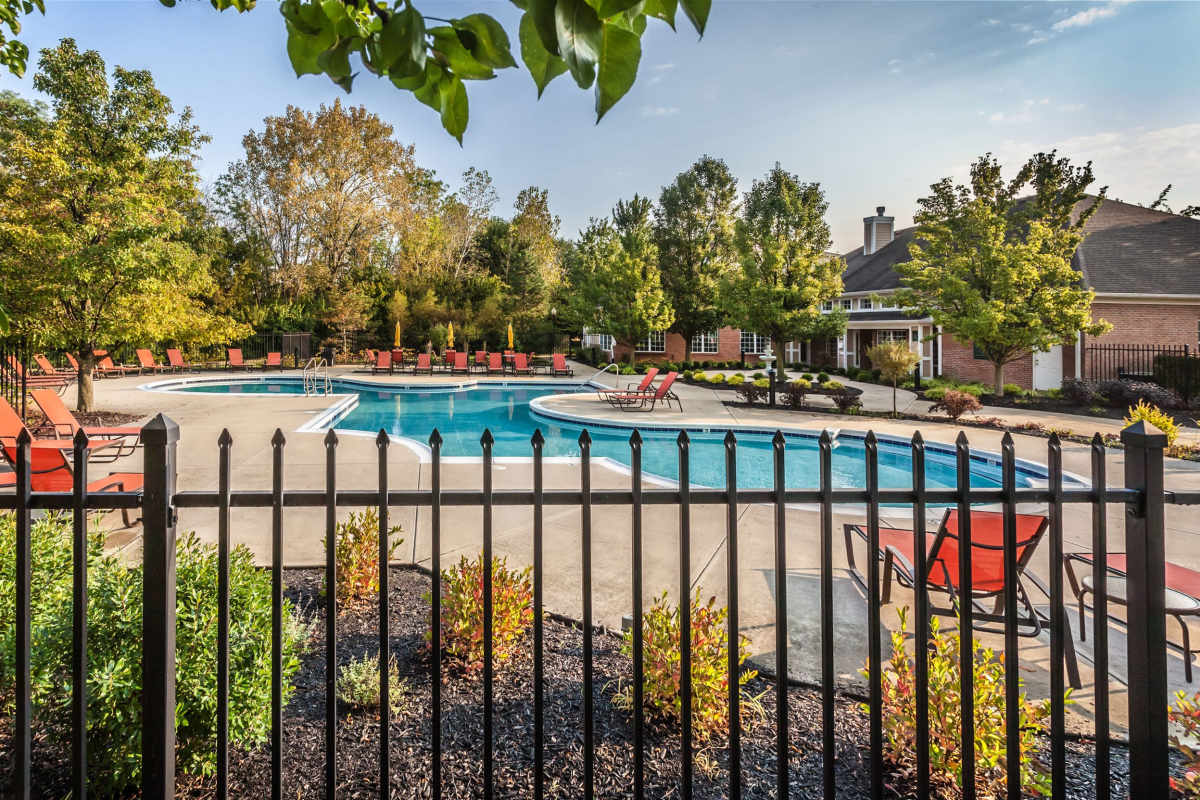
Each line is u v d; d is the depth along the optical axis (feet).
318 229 109.91
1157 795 6.29
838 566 14.66
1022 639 11.04
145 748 5.89
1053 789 6.55
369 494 6.20
